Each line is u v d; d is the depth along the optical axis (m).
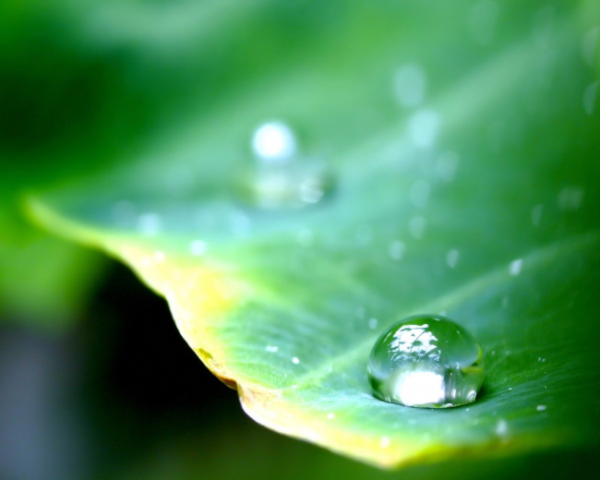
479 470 0.12
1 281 0.12
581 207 0.12
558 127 0.12
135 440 0.12
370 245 0.12
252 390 0.10
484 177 0.12
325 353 0.11
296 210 0.13
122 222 0.12
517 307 0.11
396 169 0.13
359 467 0.12
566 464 0.11
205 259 0.12
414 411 0.10
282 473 0.12
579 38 0.13
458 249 0.12
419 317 0.10
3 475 0.12
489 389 0.10
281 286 0.11
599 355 0.10
